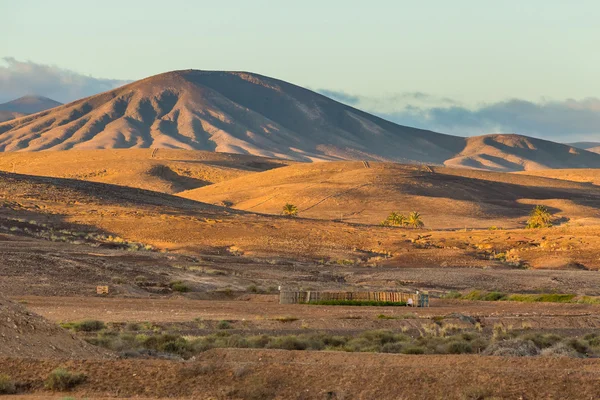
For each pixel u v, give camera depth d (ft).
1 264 642.22
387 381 211.00
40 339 269.23
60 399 203.62
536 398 197.36
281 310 495.82
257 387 212.23
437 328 423.64
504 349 305.12
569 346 349.82
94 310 464.65
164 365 229.25
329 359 252.62
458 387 205.26
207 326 407.03
